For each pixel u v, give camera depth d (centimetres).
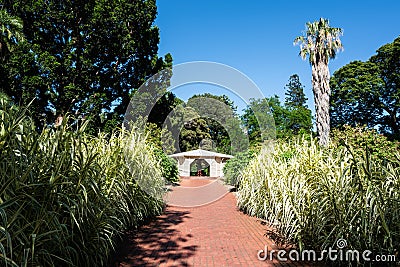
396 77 2706
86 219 355
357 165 401
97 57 1825
